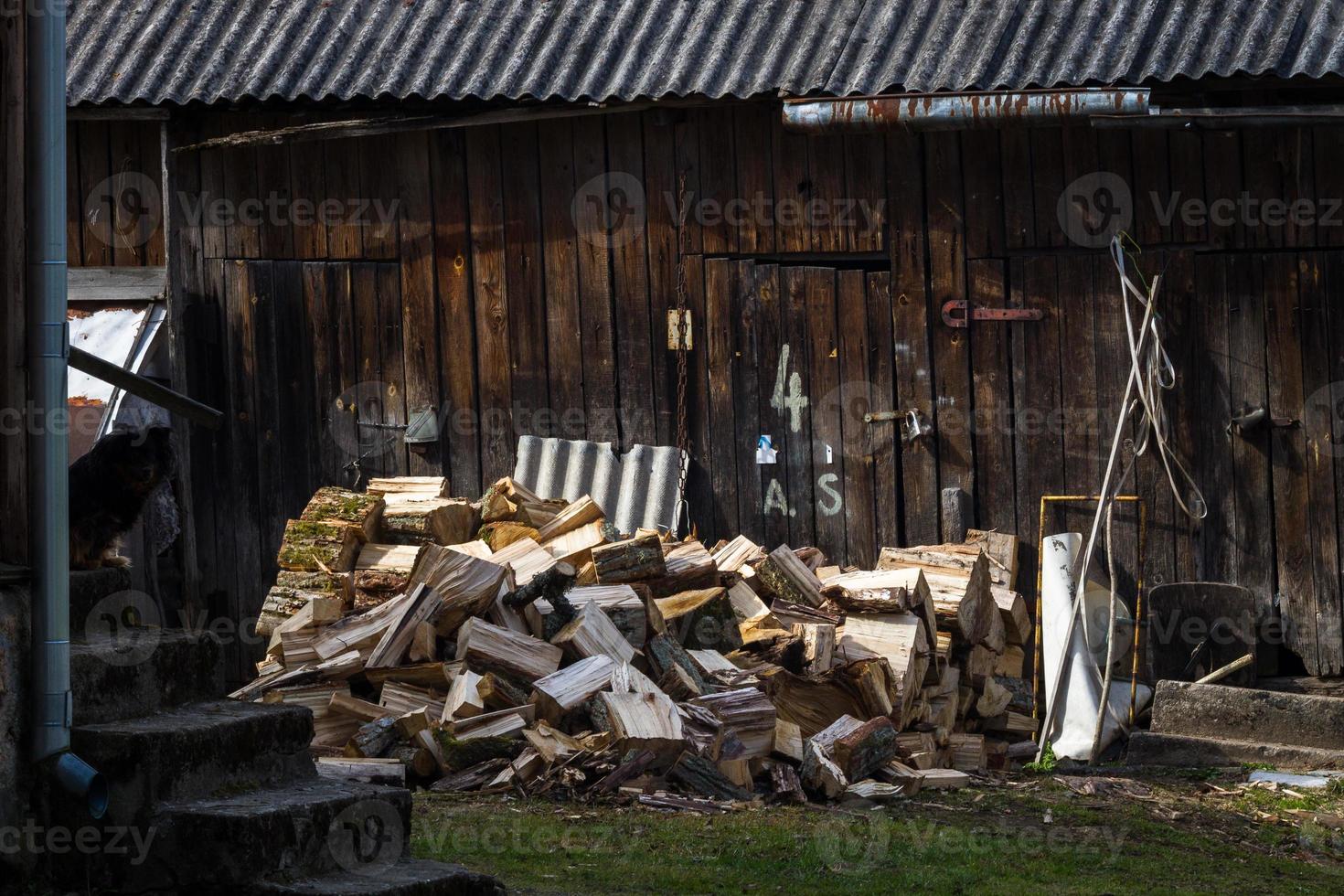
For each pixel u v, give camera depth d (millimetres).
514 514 15133
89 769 7613
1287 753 13953
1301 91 14648
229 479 17172
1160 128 14273
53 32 8125
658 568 13734
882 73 15117
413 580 13281
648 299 16344
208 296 17234
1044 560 15375
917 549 15320
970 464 15688
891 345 15812
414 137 16766
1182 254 15148
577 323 16516
